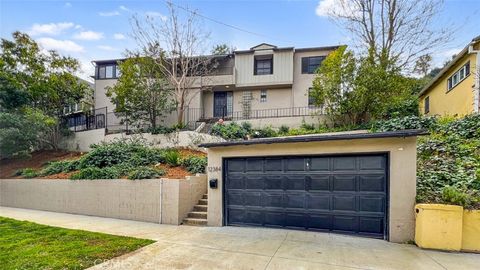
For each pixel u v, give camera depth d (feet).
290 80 58.70
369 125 40.91
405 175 17.98
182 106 53.31
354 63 42.93
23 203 35.60
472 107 36.42
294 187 21.66
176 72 55.26
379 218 18.75
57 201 32.19
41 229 21.58
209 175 24.49
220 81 59.93
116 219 27.02
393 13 50.55
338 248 16.63
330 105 44.83
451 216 16.16
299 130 45.68
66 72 55.06
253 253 15.87
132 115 50.88
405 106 45.42
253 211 22.97
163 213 25.07
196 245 17.53
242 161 23.70
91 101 62.49
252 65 60.70
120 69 51.21
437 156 25.88
